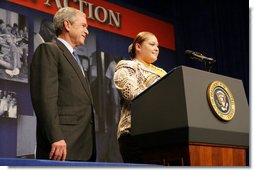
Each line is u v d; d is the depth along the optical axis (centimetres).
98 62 442
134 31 493
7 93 359
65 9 210
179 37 543
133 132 169
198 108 156
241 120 175
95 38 446
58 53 193
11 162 111
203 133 155
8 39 367
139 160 193
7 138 353
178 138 154
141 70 203
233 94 177
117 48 468
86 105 192
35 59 190
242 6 549
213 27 546
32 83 185
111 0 475
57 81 186
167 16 543
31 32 387
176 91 157
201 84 162
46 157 181
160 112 160
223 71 532
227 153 167
